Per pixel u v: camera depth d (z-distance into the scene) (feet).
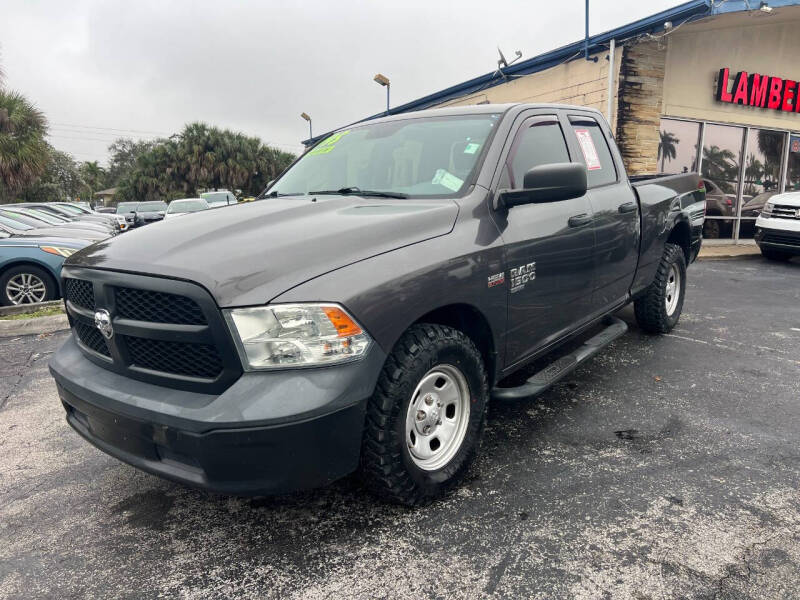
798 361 14.39
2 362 15.99
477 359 8.44
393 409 7.09
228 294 6.28
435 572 6.78
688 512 7.86
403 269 7.23
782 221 31.17
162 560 7.22
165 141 135.95
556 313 10.49
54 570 7.09
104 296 7.17
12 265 23.21
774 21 35.55
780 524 7.55
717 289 24.67
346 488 8.73
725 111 38.32
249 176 133.28
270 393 6.21
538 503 8.15
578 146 12.00
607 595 6.32
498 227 8.92
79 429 8.15
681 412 11.28
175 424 6.38
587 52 34.83
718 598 6.23
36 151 71.00
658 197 14.62
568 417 11.12
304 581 6.72
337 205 8.99
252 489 6.39
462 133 10.07
